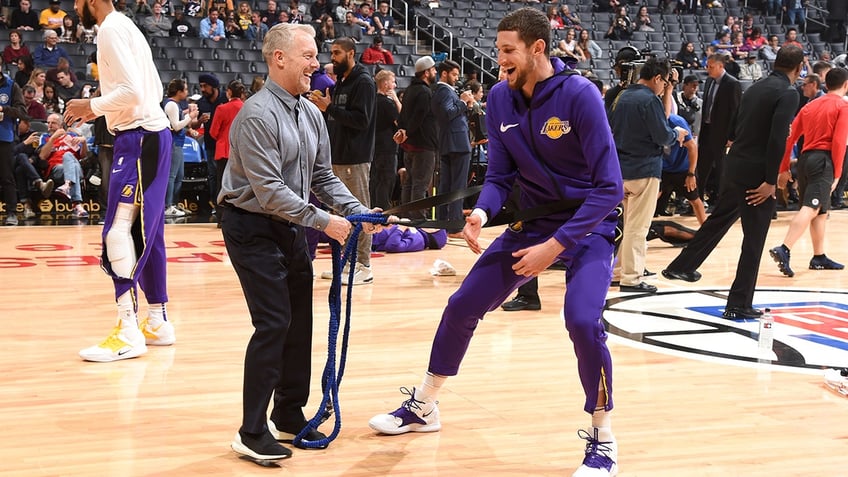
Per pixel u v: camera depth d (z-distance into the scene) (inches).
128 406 141.7
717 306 229.1
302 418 127.6
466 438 130.2
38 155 405.4
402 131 307.0
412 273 275.9
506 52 113.6
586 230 110.9
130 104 161.9
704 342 190.1
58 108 429.1
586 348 112.2
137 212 170.2
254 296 118.5
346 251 127.3
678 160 339.6
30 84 429.1
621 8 676.1
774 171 199.2
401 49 589.0
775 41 716.0
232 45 546.6
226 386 153.3
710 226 256.8
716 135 407.2
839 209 493.0
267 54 118.5
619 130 242.7
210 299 228.5
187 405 142.8
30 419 134.6
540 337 193.6
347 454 123.0
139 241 171.0
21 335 187.9
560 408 144.6
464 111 314.8
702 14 739.4
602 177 111.4
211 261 290.2
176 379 157.1
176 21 542.3
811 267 295.7
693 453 125.0
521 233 121.6
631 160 242.4
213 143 391.9
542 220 120.1
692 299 238.7
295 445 125.0
